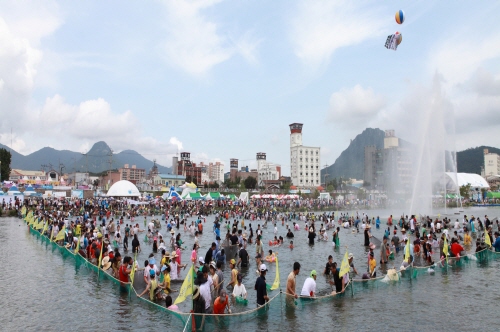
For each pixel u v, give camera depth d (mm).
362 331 14922
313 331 14930
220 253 28688
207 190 164375
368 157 169250
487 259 29844
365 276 22938
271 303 17266
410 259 27219
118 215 76938
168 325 15766
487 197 148000
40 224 44594
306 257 33156
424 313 17047
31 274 25062
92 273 25359
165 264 23156
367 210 99562
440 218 61938
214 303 16156
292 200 115938
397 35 31188
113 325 15758
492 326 15414
